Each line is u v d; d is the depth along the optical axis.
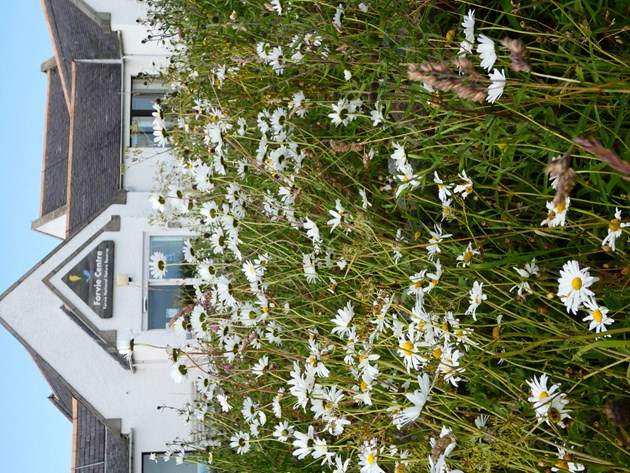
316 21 4.39
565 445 2.61
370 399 3.36
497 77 2.21
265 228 4.78
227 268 5.50
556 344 3.04
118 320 11.65
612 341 2.34
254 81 5.47
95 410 11.78
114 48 13.47
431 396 3.15
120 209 11.92
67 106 16.09
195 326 4.52
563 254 3.29
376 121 3.84
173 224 11.55
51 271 11.76
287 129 4.68
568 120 3.15
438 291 3.50
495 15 3.92
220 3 5.65
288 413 4.55
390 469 3.76
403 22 3.87
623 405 2.07
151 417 11.84
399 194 3.54
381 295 3.48
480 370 3.04
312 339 3.85
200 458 5.64
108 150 12.95
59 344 11.90
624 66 2.72
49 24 14.38
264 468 4.89
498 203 3.34
